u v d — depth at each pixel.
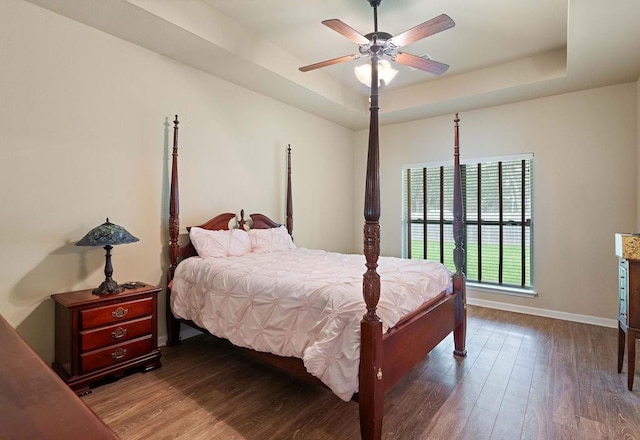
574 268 3.77
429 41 3.16
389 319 1.86
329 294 1.88
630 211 3.47
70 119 2.50
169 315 3.02
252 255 3.29
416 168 4.93
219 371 2.57
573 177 3.76
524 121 4.04
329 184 5.00
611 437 1.79
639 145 3.33
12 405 0.57
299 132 4.45
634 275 2.24
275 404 2.12
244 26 2.99
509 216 4.21
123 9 2.34
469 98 3.96
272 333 2.04
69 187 2.51
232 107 3.62
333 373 1.71
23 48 2.28
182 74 3.18
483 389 2.29
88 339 2.23
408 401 2.14
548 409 2.05
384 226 5.20
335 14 2.77
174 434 1.82
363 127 5.32
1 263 2.22
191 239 3.09
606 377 2.44
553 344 3.08
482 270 4.41
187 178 3.24
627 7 2.18
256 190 3.90
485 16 2.75
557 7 2.62
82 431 0.51
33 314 2.35
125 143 2.81
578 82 3.46
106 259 2.46
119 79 2.76
